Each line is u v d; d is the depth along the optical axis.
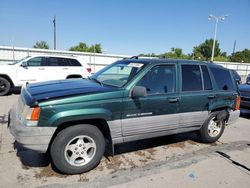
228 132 5.92
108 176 3.35
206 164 3.92
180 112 4.12
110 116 3.35
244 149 4.73
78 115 3.10
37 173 3.32
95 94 3.25
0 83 9.36
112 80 3.96
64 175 3.31
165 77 3.97
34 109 2.94
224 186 3.26
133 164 3.77
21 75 9.55
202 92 4.39
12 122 3.21
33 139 2.96
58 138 3.12
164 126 3.97
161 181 3.29
